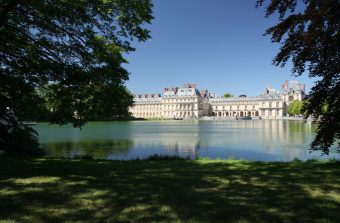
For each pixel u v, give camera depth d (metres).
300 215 8.42
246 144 40.88
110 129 81.94
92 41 18.48
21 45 18.03
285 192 10.84
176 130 76.94
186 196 10.27
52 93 20.80
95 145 40.94
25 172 14.65
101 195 10.36
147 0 19.39
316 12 14.62
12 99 20.12
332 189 11.28
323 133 15.60
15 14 16.94
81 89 19.59
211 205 9.28
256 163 18.83
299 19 15.45
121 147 38.88
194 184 12.11
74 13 17.23
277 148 36.12
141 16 19.42
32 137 25.86
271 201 9.70
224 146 39.16
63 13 16.72
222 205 9.29
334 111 15.39
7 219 8.09
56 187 11.47
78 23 17.83
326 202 9.59
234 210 8.83
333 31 14.45
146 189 11.23
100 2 17.89
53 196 10.23
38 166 16.69
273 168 16.44
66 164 17.73
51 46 18.00
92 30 18.42
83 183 12.21
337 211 8.73
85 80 18.72
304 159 27.64
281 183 12.34
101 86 19.95
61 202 9.56
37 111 21.34
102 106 20.12
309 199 9.94
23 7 16.89
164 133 64.75
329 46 14.20
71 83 18.81
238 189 11.29
